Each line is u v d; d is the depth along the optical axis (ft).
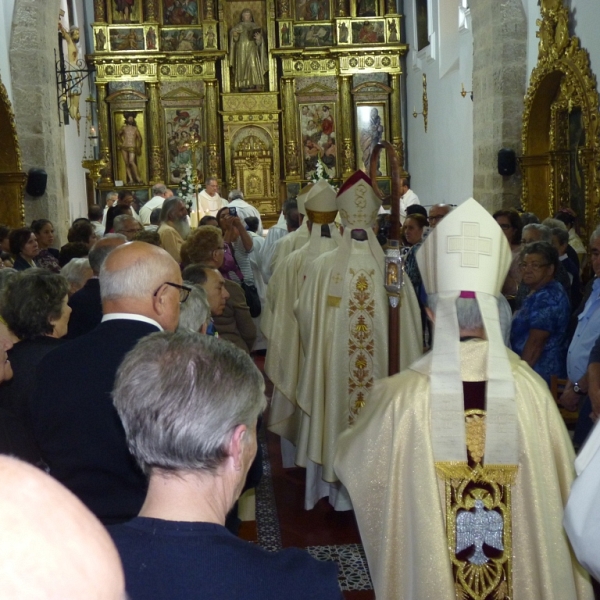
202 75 58.29
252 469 8.99
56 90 34.14
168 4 58.75
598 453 7.08
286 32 58.44
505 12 31.17
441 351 7.87
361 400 15.14
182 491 4.70
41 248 23.49
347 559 13.55
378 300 15.11
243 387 4.92
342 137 58.90
